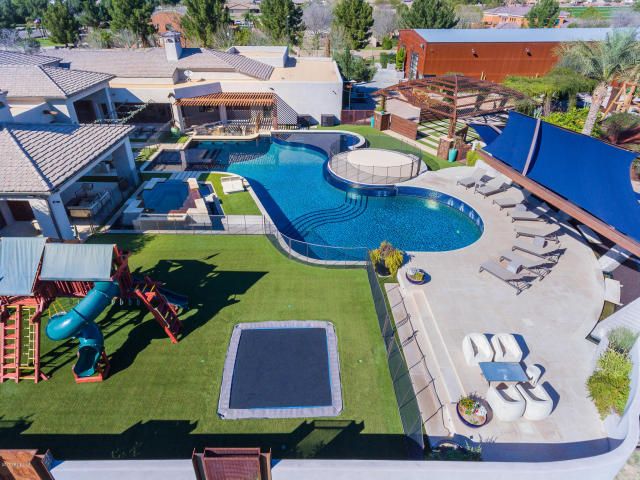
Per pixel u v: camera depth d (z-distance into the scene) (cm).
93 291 1259
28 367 1283
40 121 2570
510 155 1950
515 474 941
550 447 1070
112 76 3189
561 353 1338
